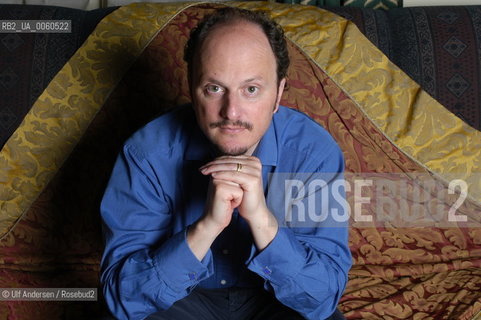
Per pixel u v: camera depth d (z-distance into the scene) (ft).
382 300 5.31
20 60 6.39
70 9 6.76
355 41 6.42
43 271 5.88
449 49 6.42
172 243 3.76
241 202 3.64
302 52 6.38
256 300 4.29
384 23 6.63
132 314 3.87
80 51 6.36
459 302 5.24
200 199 4.34
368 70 6.37
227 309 4.29
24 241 6.06
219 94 3.68
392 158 6.23
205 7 6.58
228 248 4.34
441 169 6.21
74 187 6.17
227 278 4.38
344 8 6.79
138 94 6.28
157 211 4.31
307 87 6.28
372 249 5.99
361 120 6.27
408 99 6.33
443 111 6.30
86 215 6.12
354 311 5.13
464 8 6.69
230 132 3.71
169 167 4.34
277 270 3.76
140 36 6.37
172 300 3.85
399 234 6.08
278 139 4.35
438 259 5.94
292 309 4.10
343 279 4.05
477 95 6.34
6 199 6.16
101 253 6.03
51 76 6.37
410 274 5.80
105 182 6.16
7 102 6.32
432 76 6.37
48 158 6.21
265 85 3.67
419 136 6.25
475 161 6.23
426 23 6.54
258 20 3.83
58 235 6.09
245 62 3.59
